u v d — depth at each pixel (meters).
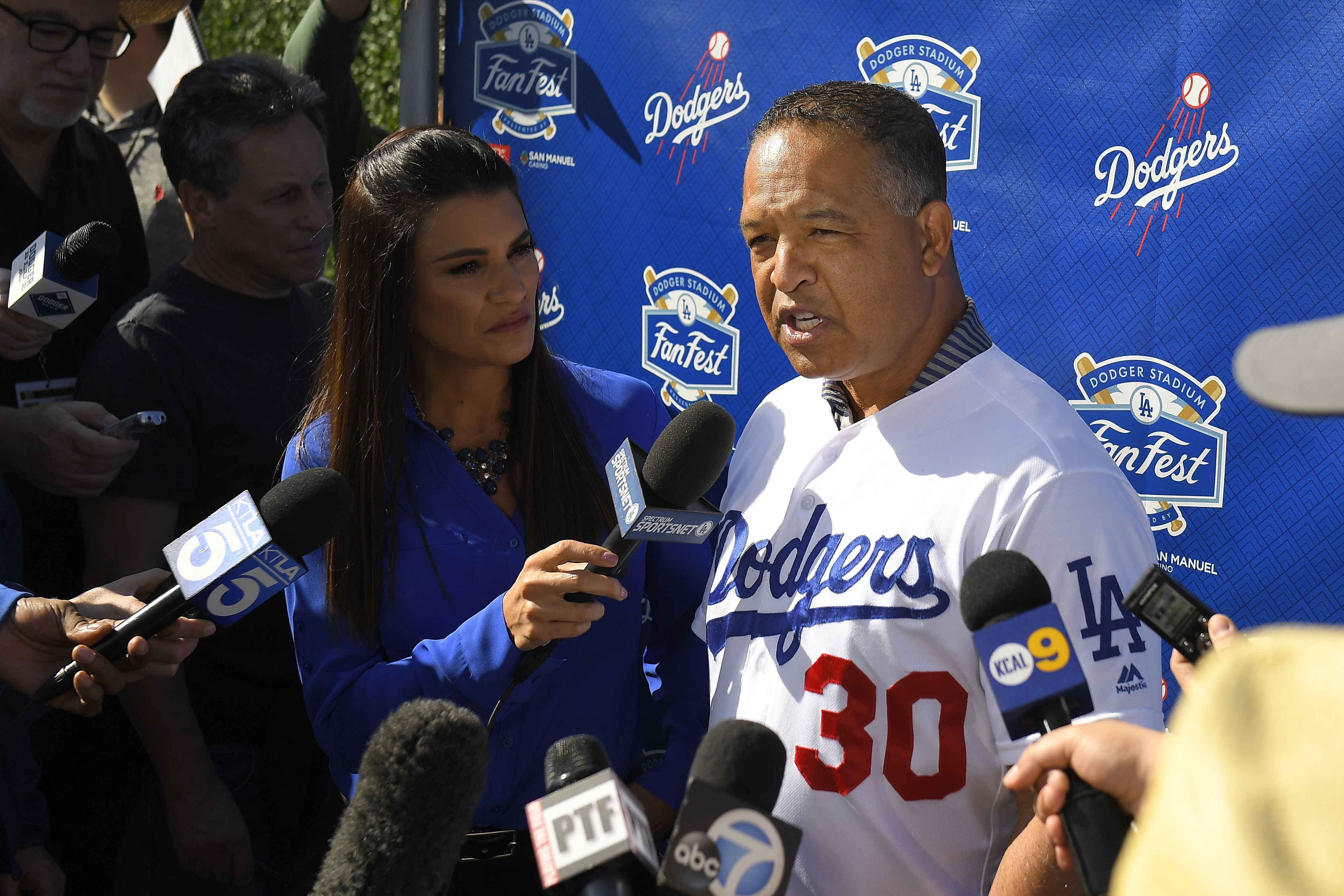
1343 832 0.51
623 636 1.92
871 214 1.53
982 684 1.46
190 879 2.57
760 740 1.04
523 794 1.82
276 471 2.29
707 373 2.60
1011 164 2.18
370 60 5.05
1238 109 1.97
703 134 2.54
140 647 1.52
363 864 1.07
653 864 0.98
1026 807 1.41
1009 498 1.46
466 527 1.89
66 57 2.83
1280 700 0.56
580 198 2.72
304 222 2.73
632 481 1.51
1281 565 1.98
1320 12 1.89
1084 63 2.10
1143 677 1.37
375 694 1.77
